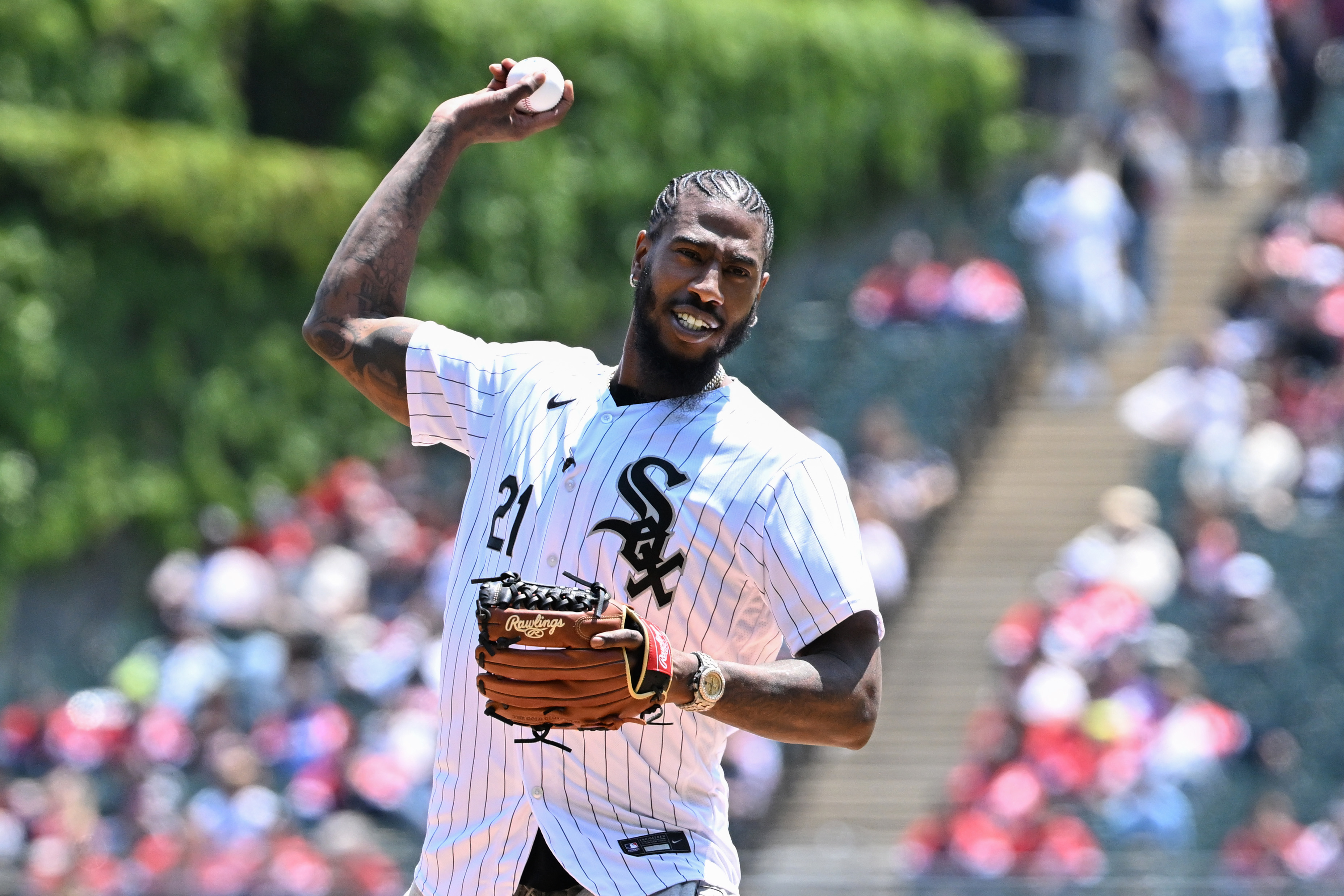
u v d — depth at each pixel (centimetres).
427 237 4878
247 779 3416
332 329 1092
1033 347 5594
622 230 5459
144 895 3022
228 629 3897
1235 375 5003
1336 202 5791
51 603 4169
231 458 4516
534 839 959
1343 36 7194
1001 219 6656
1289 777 3812
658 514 925
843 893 2866
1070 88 6950
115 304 4297
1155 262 5619
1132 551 4288
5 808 3412
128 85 4500
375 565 4178
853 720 895
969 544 4831
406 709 3659
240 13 4716
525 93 1156
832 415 5341
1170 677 3809
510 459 992
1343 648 4197
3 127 4128
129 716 3747
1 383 4094
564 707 830
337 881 3047
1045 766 3562
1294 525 4569
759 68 5906
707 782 974
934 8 7169
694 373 948
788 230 6062
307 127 4875
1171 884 2842
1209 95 6378
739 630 948
